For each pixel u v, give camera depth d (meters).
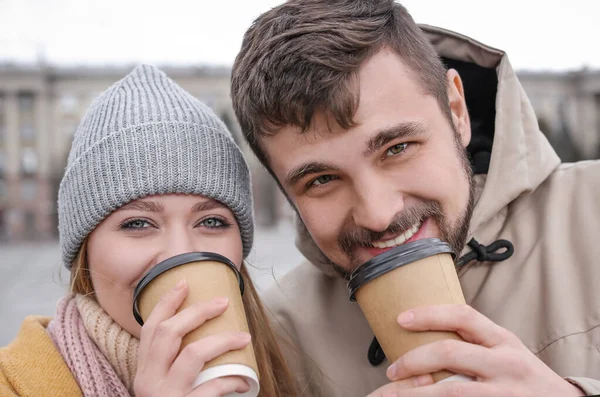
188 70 44.31
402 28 1.50
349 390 1.85
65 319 1.60
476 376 1.11
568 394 1.10
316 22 1.42
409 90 1.41
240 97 1.55
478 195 1.83
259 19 1.58
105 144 1.53
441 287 1.18
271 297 2.11
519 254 1.77
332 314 1.98
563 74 38.62
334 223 1.47
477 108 2.00
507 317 1.68
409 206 1.43
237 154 1.68
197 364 1.15
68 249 1.62
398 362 1.13
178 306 1.23
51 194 41.38
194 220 1.55
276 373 1.83
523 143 1.79
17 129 42.56
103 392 1.46
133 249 1.49
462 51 1.94
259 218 38.50
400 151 1.42
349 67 1.34
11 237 38.62
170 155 1.52
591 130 38.12
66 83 43.78
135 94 1.65
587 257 1.68
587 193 1.77
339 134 1.36
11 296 11.29
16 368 1.48
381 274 1.18
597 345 1.56
